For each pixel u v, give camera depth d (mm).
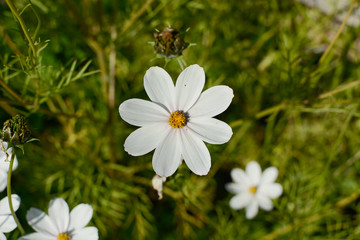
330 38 605
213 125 361
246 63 623
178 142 361
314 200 524
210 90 365
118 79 576
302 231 541
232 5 584
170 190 515
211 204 562
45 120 559
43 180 534
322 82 578
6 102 417
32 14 524
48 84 446
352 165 587
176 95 366
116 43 502
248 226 562
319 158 593
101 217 535
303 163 580
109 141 547
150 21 536
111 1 591
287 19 582
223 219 555
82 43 556
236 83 615
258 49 621
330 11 592
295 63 491
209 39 585
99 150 575
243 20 621
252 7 597
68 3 473
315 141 605
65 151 550
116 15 517
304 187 570
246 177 541
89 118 491
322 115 612
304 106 470
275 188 533
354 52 566
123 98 580
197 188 538
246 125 580
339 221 550
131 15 530
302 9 531
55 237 384
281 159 595
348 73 576
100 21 498
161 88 365
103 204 532
